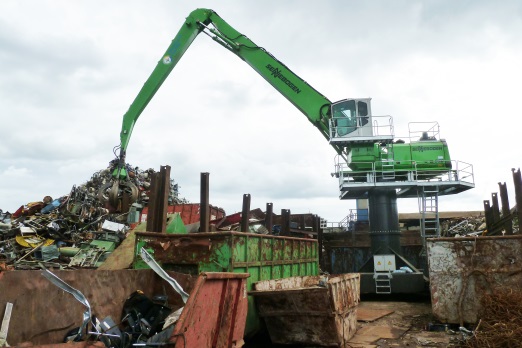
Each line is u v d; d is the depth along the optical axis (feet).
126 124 63.10
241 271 26.81
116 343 15.44
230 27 62.28
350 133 57.47
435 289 34.68
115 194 61.62
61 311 17.83
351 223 83.61
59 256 52.65
